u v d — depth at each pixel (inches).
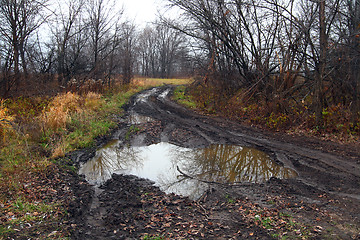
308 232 167.3
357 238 160.6
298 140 383.2
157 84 1504.7
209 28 640.4
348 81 452.8
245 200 218.1
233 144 382.0
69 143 354.0
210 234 169.3
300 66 517.7
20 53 642.8
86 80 789.9
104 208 206.1
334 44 427.8
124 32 976.3
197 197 229.5
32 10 588.1
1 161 271.4
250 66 661.9
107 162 320.2
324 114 408.5
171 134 434.0
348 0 480.1
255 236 165.3
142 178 271.7
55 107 444.5
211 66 719.1
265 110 498.9
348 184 241.9
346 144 351.9
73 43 810.8
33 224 172.4
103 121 487.2
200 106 674.2
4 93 530.6
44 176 251.1
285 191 234.1
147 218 190.1
